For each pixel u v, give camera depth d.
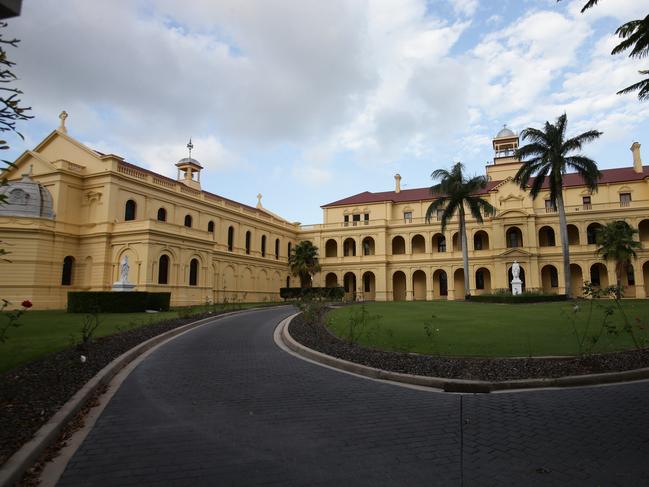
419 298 65.94
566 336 15.40
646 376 9.53
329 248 73.31
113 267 40.12
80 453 5.48
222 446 5.72
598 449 5.49
